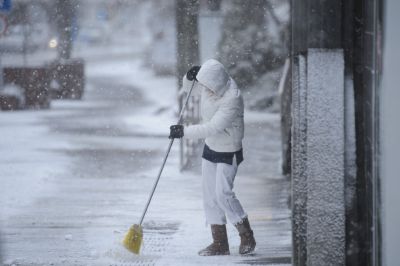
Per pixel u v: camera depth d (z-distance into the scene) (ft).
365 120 35.32
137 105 172.35
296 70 36.11
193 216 63.67
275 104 150.61
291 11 37.47
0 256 48.26
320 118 35.55
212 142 48.37
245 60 156.97
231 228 58.90
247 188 76.95
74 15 217.36
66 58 204.44
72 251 51.39
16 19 205.36
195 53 142.20
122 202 69.82
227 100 47.32
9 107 162.40
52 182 80.38
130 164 92.89
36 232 57.57
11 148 105.81
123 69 292.61
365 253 35.96
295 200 36.40
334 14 35.81
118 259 48.62
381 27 31.32
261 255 49.49
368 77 34.09
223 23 154.81
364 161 35.91
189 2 141.59
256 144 108.68
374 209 32.68
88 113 155.63
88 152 102.58
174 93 200.95
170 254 50.34
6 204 68.69
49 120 142.72
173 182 80.84
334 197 35.68
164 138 117.29
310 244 35.99
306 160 35.81
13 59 193.98
